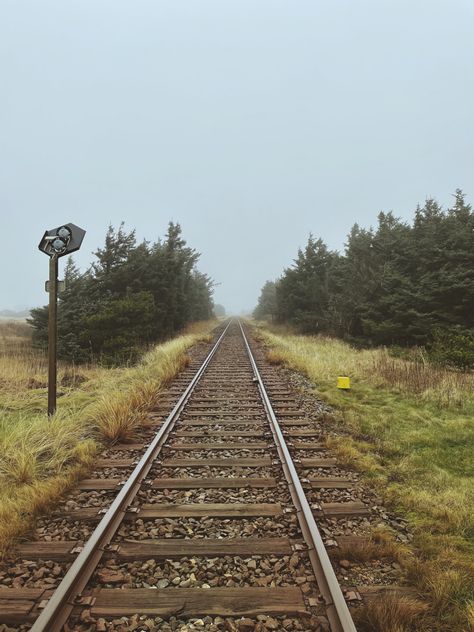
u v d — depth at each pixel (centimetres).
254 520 398
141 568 321
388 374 1121
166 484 475
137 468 489
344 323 2389
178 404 819
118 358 1716
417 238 2406
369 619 262
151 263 2544
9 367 1394
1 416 747
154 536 368
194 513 405
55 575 311
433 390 937
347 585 302
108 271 2398
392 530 381
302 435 653
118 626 261
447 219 2191
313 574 312
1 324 3494
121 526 385
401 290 2048
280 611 271
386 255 2317
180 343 1950
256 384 1079
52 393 727
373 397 943
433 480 491
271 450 590
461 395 896
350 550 336
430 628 262
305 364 1307
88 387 1145
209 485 474
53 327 731
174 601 280
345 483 479
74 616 268
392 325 1980
